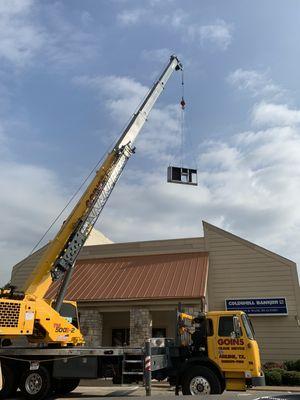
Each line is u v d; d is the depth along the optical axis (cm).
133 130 1731
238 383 1179
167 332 2450
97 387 1653
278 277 2342
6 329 1231
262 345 2258
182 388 1207
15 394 1355
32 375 1314
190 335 1316
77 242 1480
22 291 1389
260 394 1080
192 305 2086
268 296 2325
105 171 1584
